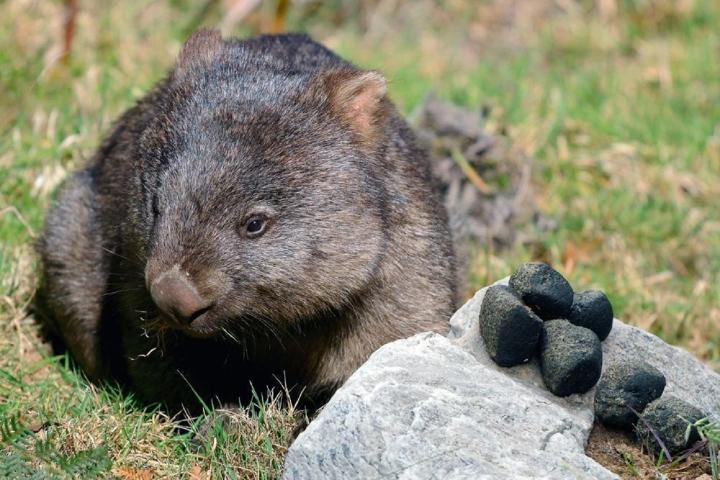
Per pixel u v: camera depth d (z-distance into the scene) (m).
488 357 8.95
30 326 11.62
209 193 8.69
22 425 8.87
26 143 13.91
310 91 9.35
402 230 9.90
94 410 9.57
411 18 19.78
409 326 9.98
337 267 9.19
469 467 7.50
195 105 9.20
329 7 19.64
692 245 13.95
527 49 19.19
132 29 17.00
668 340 12.38
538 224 14.11
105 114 14.66
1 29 15.81
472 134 14.48
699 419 8.34
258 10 18.45
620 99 16.94
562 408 8.49
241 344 9.71
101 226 11.03
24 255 12.16
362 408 7.96
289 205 8.94
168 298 8.43
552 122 15.81
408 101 15.88
